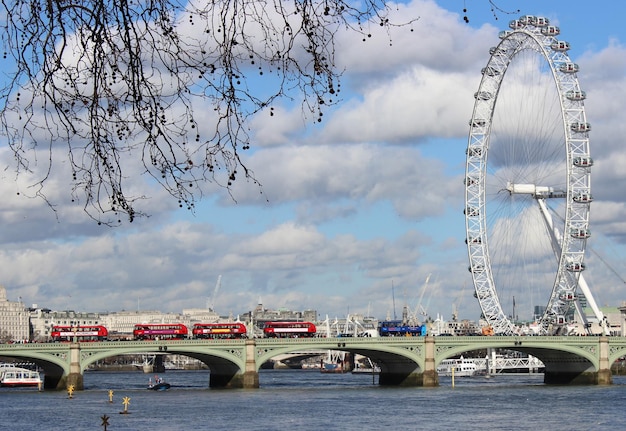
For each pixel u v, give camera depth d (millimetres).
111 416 171625
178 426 155875
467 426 155250
